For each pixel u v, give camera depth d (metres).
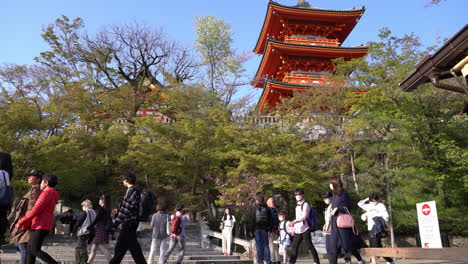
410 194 19.86
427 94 21.53
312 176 19.92
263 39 45.69
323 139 22.33
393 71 23.41
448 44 6.59
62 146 18.97
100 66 34.12
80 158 22.45
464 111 8.38
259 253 8.98
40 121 20.09
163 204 9.75
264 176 19.59
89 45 34.44
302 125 25.19
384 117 20.58
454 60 6.95
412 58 23.22
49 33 33.50
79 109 22.70
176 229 11.01
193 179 22.56
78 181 22.05
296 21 42.28
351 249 7.17
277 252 11.10
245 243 14.74
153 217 9.52
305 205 8.92
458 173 21.95
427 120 21.95
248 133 20.69
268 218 9.25
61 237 19.28
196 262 12.27
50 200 6.26
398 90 22.00
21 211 6.58
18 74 23.78
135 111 29.22
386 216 9.44
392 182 20.03
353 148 21.75
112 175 28.05
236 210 22.52
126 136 23.56
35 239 6.02
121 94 27.86
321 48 37.75
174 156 22.42
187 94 24.70
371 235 9.47
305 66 40.28
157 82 34.97
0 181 5.87
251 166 20.47
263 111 25.42
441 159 22.38
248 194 19.47
